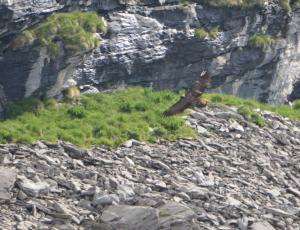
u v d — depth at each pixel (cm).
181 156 10212
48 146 9831
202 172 9938
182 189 9212
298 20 13050
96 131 10388
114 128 10456
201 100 6500
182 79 12169
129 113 10994
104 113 10881
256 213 9119
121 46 11369
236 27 12400
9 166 9100
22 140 9838
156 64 11800
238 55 12544
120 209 8381
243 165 10406
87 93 11200
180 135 10700
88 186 8994
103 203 8619
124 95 11400
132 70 11581
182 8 11856
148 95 11500
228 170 10138
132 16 11488
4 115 10506
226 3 12188
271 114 12181
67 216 8325
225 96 12200
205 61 12238
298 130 12006
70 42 10712
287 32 12962
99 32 11138
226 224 8719
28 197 8569
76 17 10925
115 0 11369
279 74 13100
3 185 8531
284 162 10819
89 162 9650
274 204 9562
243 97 12888
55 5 10775
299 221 9244
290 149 11288
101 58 11225
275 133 11606
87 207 8581
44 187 8712
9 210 8312
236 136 11144
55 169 9200
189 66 12138
